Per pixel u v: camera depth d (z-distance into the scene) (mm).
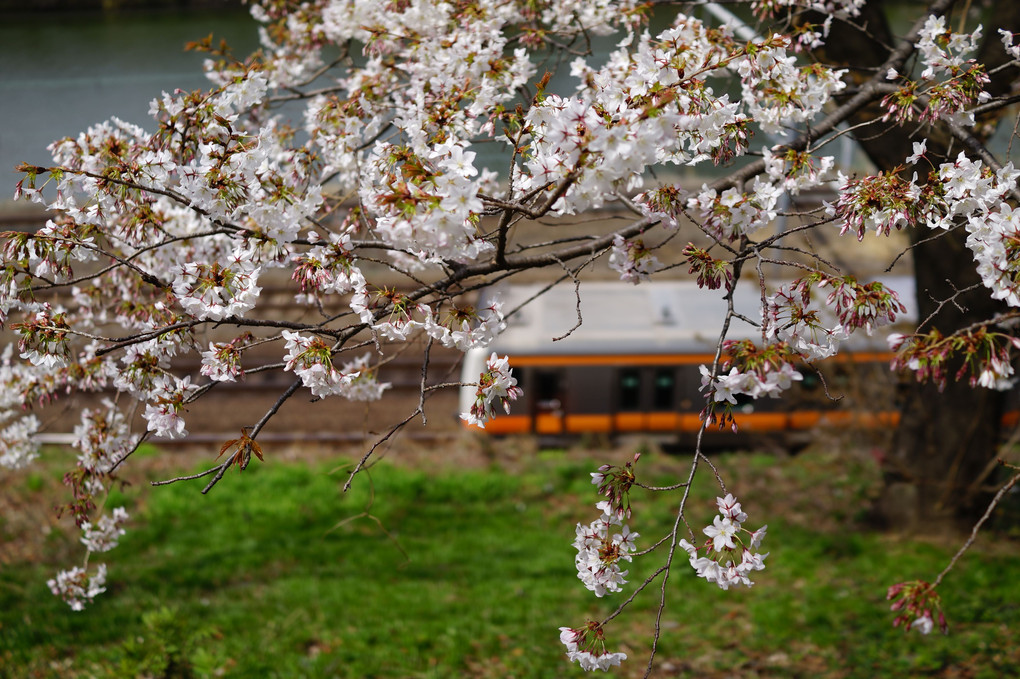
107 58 33875
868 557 10977
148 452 14656
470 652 9188
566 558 11438
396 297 3566
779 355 3016
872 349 12086
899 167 3512
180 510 12445
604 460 14375
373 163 4027
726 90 4570
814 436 14883
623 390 15195
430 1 4984
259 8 6645
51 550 11164
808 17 6336
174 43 35469
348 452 14656
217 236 5352
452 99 4047
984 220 3264
